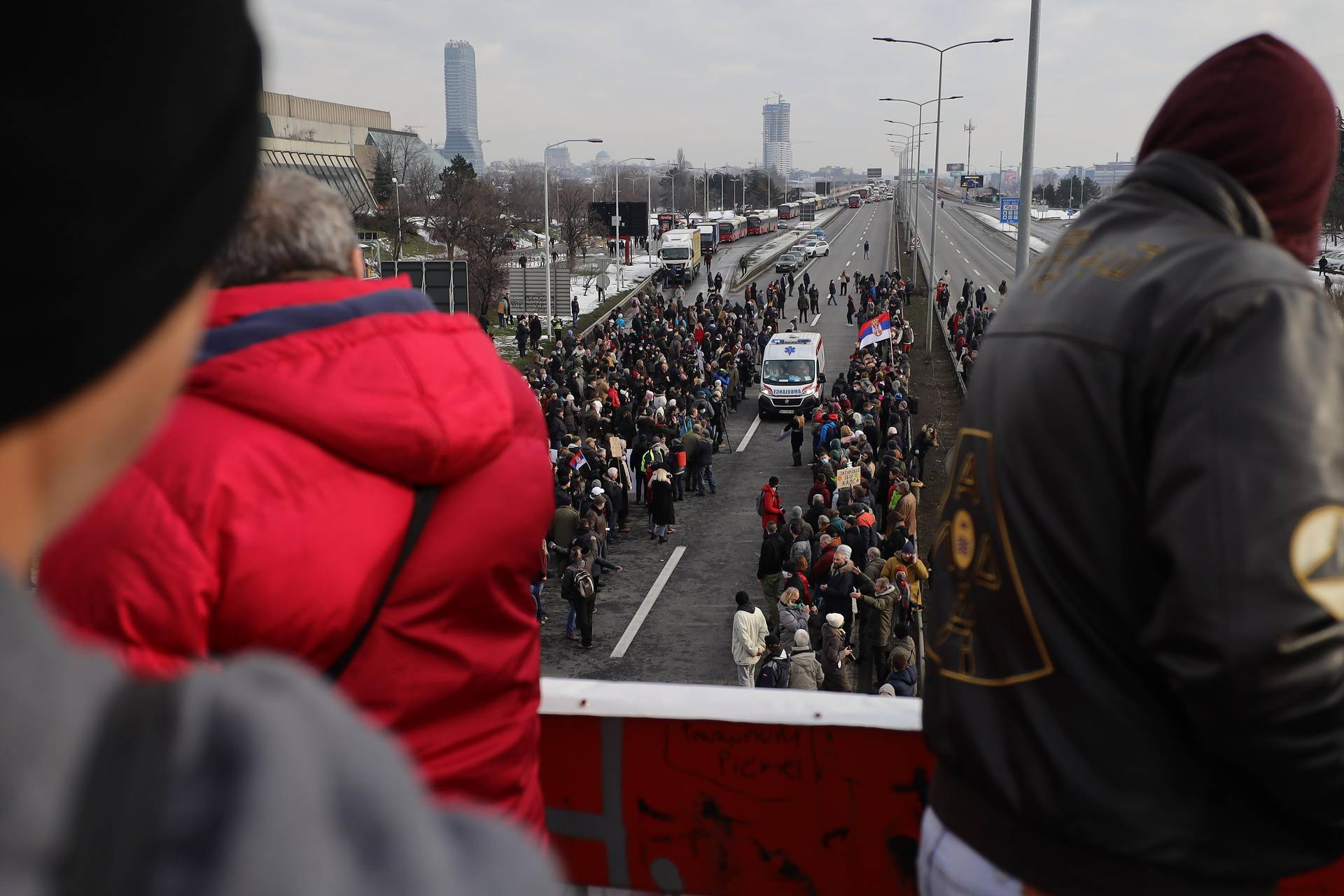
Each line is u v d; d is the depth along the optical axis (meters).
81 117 0.39
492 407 1.64
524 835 0.51
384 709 1.61
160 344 0.44
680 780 2.76
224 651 1.47
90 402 0.42
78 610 1.38
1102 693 1.52
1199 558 1.34
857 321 66.62
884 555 20.41
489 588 1.70
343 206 1.76
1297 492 1.33
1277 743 1.33
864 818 2.68
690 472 30.62
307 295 1.56
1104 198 1.77
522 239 100.50
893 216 175.50
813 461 31.45
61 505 0.43
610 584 23.45
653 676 18.81
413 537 1.58
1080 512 1.52
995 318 1.78
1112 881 1.53
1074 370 1.54
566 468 26.05
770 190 193.12
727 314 61.78
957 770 1.69
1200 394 1.40
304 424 1.45
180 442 1.42
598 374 39.41
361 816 0.43
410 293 1.69
